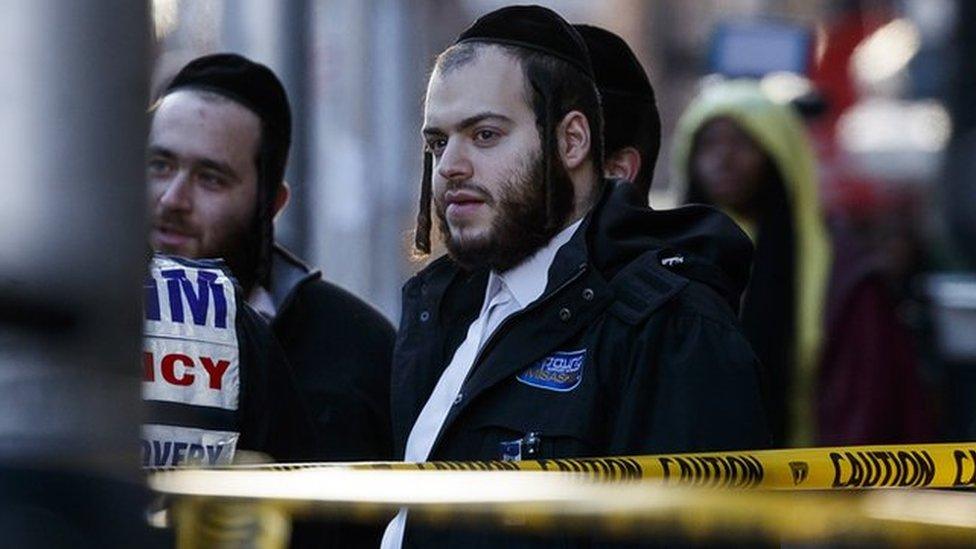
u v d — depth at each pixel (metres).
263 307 9.09
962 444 7.15
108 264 3.44
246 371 7.17
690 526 4.07
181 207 8.84
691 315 7.07
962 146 18.47
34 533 3.36
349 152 17.88
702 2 55.81
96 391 3.44
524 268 7.38
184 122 8.83
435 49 25.59
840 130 30.42
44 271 3.40
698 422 6.90
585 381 7.04
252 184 8.98
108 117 3.43
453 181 7.36
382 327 9.38
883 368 13.10
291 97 13.94
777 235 13.35
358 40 17.91
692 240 7.35
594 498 4.14
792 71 19.30
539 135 7.35
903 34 33.28
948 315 17.14
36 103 3.39
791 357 13.09
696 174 13.62
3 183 3.38
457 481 4.65
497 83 7.34
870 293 13.23
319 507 4.27
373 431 9.17
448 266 7.87
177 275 7.07
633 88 8.80
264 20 13.88
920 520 4.14
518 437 7.06
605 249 7.25
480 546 6.78
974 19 18.19
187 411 6.91
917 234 18.66
